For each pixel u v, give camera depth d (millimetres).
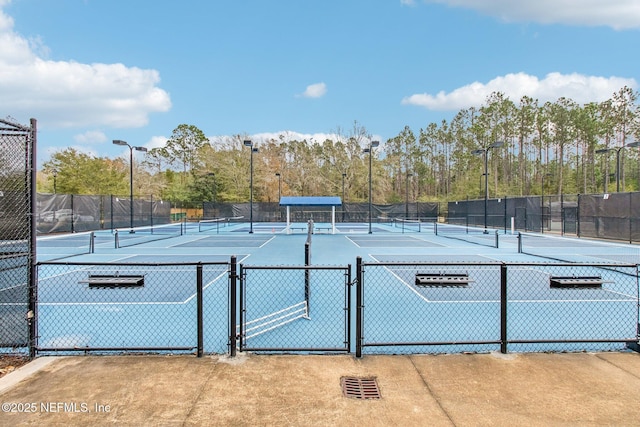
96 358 4000
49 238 20719
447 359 3984
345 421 2830
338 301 6672
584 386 3379
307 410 2982
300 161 56375
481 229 29750
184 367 3775
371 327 5270
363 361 3936
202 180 49094
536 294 7234
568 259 12375
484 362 3912
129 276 4227
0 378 3516
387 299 6820
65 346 4570
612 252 14375
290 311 6031
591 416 2889
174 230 28422
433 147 71750
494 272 9695
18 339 4027
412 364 3859
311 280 8477
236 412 2953
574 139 54156
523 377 3562
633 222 17719
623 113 51094
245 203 40938
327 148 57781
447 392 3275
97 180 41844
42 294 7262
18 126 3900
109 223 28594
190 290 7633
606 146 53281
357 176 52812
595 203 20172
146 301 6727
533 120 56969
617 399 3146
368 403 3094
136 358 3998
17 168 4035
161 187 52031
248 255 13469
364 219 41219
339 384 3424
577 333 5031
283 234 24406
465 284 4367
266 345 4617
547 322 5496
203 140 68938
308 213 41312
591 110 52688
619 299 6750
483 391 3293
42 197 22797
